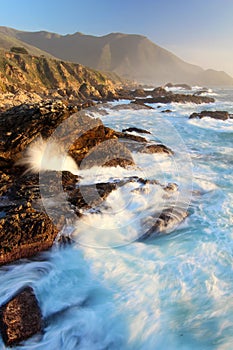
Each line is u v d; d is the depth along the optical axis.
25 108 9.54
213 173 9.78
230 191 8.24
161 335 3.95
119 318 4.18
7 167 8.01
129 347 3.87
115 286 4.70
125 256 5.34
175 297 4.49
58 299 4.50
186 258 5.31
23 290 4.48
